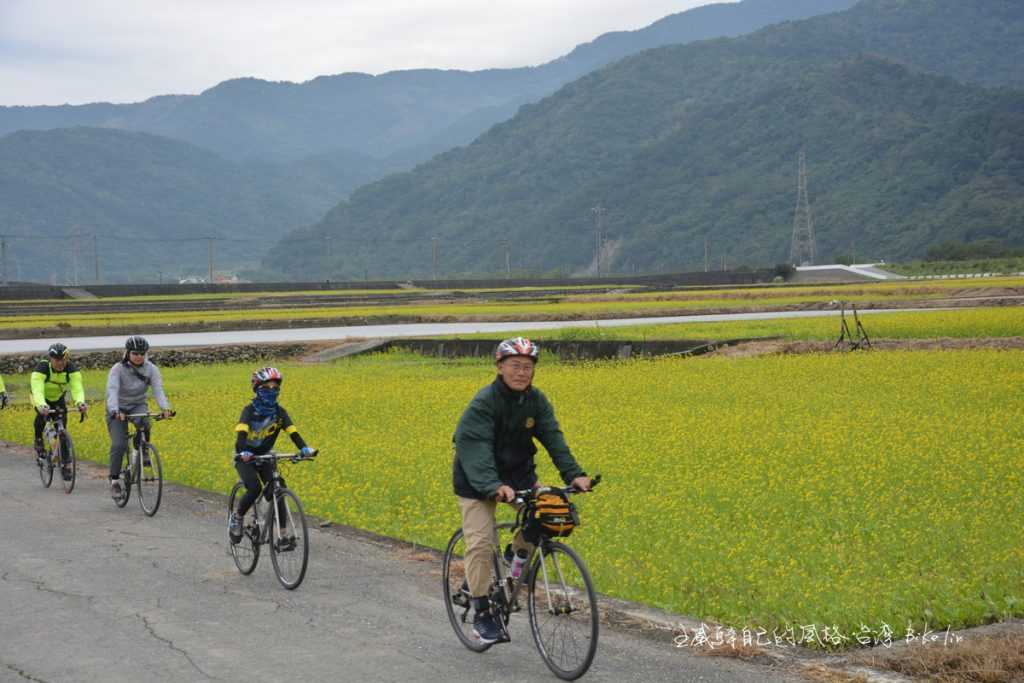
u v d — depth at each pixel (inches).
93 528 460.8
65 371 570.3
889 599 307.1
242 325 2085.4
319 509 480.7
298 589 351.6
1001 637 268.8
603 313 2155.5
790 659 265.9
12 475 628.4
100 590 352.8
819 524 407.8
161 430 756.6
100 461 669.3
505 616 279.6
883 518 414.6
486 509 279.4
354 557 395.5
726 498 455.8
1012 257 5969.5
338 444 667.4
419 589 350.0
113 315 2613.2
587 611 254.8
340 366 1387.8
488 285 4857.3
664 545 385.1
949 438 601.6
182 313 2696.9
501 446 274.7
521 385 267.9
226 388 1098.7
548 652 265.6
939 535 379.6
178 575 374.3
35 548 420.5
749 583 334.6
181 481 582.9
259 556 384.5
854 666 257.1
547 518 258.7
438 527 431.2
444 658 278.8
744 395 864.9
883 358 1116.5
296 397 957.8
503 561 280.4
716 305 2385.6
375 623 311.6
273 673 266.7
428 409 853.2
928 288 2874.0
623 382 991.6
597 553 377.1
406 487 520.4
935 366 1018.7
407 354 1552.7
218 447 676.1
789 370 1042.1
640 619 304.7
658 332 1531.7
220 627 308.2
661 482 498.9
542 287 4719.5
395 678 262.5
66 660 278.8
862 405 771.4
